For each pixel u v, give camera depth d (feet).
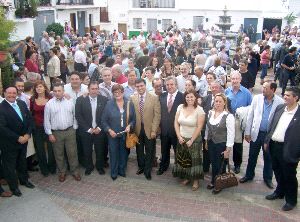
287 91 17.80
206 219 17.93
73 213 18.54
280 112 18.56
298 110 17.51
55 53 44.06
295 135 17.46
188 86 21.67
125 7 114.01
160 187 21.26
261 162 24.81
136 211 18.67
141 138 22.27
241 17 107.34
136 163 24.71
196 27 111.14
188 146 20.20
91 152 22.58
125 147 22.17
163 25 114.01
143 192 20.63
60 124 21.24
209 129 19.95
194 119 20.08
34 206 19.15
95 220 17.93
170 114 21.71
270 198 19.70
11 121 19.35
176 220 17.87
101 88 24.02
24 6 55.11
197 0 109.09
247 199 19.80
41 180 22.03
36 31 67.21
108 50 60.13
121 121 21.62
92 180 22.11
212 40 73.87
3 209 18.81
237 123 21.40
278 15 104.32
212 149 20.11
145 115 21.53
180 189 20.98
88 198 19.98
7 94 19.27
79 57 46.01
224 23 80.28
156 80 22.89
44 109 21.25
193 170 20.42
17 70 31.48
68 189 20.98
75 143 21.95
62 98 21.34
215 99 19.62
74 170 22.18
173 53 56.13
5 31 27.68
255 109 20.47
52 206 19.16
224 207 19.02
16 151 19.75
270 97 19.97
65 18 81.92
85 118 21.94
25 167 20.89
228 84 31.94
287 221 17.74
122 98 21.95
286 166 17.98
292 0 103.30
